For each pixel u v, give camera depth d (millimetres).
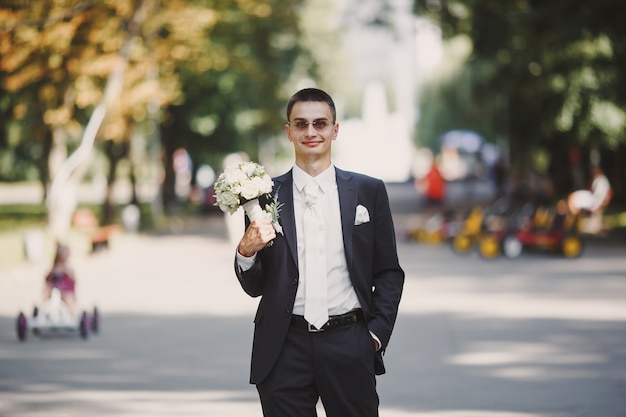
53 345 15141
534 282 22469
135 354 14195
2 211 58406
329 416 6273
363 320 6270
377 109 126062
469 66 50938
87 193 89812
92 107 43875
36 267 28297
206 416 10211
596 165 50406
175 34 34656
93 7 31281
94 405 10805
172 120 52719
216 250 34094
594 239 34594
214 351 14383
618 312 17484
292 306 6148
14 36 30703
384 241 6344
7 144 52062
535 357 13359
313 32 63594
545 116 40438
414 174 105375
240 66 41750
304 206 6258
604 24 29938
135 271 27359
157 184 47875
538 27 31578
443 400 10797
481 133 80750
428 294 20703
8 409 10648
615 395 10906
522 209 31250
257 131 60531
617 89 35281
